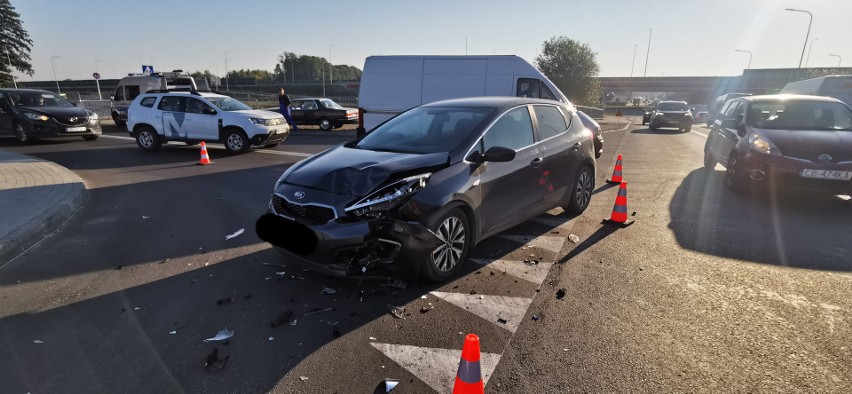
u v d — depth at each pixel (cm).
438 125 452
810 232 520
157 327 320
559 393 247
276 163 1066
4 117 1380
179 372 270
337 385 257
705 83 8256
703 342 295
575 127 584
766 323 317
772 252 455
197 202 684
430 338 304
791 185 632
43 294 373
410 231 350
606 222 560
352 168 371
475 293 368
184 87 2039
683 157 1203
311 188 364
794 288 372
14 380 263
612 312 335
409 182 356
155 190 768
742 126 746
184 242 498
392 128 483
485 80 1170
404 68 1225
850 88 1619
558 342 296
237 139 1204
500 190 435
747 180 685
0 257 440
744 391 248
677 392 248
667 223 561
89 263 439
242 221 580
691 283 383
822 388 250
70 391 254
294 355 286
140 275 409
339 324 322
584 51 5203
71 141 1488
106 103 2583
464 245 402
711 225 550
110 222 578
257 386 257
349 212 343
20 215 550
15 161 975
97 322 328
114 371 271
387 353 287
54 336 310
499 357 281
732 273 403
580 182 588
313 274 406
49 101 1438
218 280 397
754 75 7044
